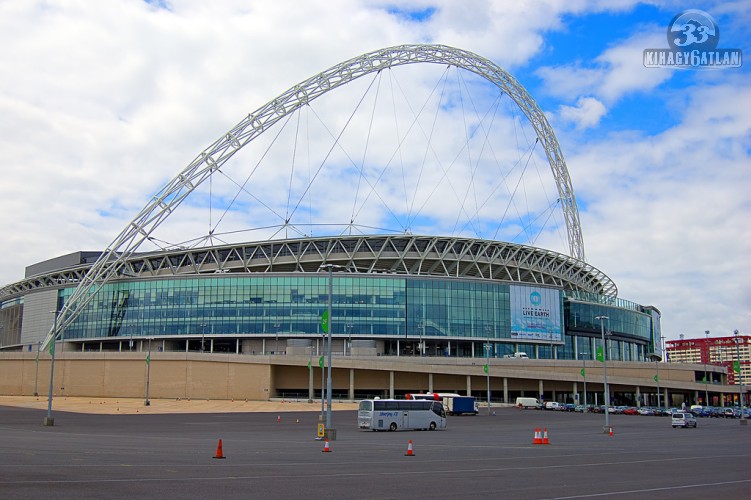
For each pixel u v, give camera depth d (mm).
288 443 44188
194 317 133500
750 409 121375
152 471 25703
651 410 109750
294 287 133000
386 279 134625
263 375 109750
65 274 152250
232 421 71812
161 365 109812
